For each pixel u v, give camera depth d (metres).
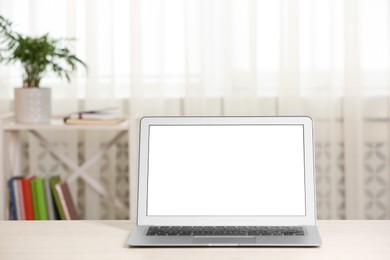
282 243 1.70
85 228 1.91
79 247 1.71
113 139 3.96
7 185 3.62
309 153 1.83
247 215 1.81
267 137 1.85
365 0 4.05
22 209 3.65
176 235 1.78
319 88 4.10
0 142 3.47
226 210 1.82
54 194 3.68
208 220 1.82
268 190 1.82
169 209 1.83
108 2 4.07
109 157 4.18
